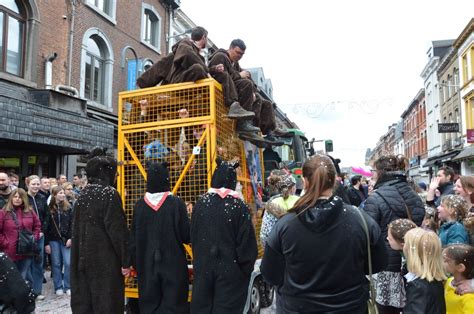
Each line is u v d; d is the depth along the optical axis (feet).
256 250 11.52
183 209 12.03
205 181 13.61
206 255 11.14
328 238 6.83
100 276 11.65
